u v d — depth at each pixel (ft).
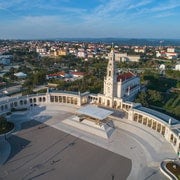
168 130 281.74
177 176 214.28
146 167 233.76
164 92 565.94
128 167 233.76
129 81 458.91
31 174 220.64
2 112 370.12
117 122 339.77
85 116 347.15
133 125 329.31
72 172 224.74
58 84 616.39
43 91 517.14
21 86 644.69
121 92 421.18
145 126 324.60
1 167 230.68
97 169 230.07
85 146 276.21
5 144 278.46
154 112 342.23
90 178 215.72
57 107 406.00
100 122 321.52
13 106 395.34
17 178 214.07
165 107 444.14
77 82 615.57
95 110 341.41
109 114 328.70
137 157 252.42
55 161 243.60
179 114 387.14
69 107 406.62
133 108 347.36
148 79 647.97
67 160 245.86
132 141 288.71
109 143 283.79
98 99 421.18
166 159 244.22
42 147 272.31
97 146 276.41
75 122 336.08
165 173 220.64
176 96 525.34
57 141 288.10
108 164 238.89
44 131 316.60
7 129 312.71
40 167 232.53
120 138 296.71
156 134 299.99
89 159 248.11
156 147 270.26
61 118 361.92
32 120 354.54
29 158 248.32
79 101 411.75
